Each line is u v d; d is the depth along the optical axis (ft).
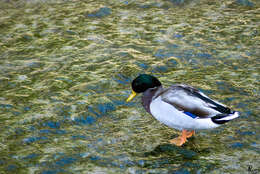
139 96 35.29
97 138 29.35
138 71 39.27
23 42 45.88
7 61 41.86
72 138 29.32
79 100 34.37
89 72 39.32
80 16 52.21
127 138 29.35
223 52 42.50
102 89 36.35
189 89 28.02
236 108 32.48
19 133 29.94
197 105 26.66
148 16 51.80
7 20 51.62
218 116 26.40
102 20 51.06
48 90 36.14
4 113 32.50
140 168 25.93
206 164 26.22
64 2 57.26
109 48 43.98
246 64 40.04
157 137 29.53
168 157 27.14
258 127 30.12
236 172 25.25
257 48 43.06
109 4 55.88
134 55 42.34
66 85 37.01
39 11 54.34
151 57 42.04
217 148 27.99
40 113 32.50
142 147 28.27
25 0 57.72
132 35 46.83
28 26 49.75
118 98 34.86
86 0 57.62
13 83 37.50
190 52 42.65
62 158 26.99
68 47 44.42
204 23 49.11
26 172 25.63
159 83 30.27
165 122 28.22
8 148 28.14
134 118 32.07
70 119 31.76
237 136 29.25
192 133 29.68
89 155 27.35
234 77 37.58
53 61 41.68
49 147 28.25
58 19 51.55
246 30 46.88
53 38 46.57
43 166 26.22
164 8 54.19
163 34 46.75
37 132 30.07
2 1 57.57
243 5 53.78
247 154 27.12
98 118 32.07
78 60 41.68
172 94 27.71
